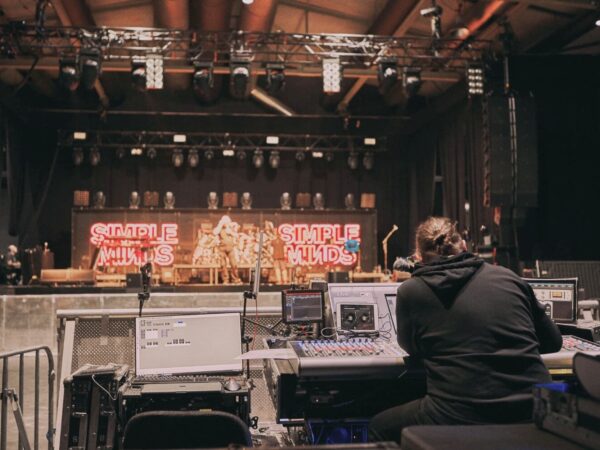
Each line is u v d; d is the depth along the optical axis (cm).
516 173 872
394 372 270
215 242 1273
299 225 1313
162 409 282
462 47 937
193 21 947
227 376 315
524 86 935
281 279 1251
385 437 246
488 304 234
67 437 292
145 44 1056
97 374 295
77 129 1329
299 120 1387
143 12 1065
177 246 1276
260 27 966
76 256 1260
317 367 265
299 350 283
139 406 283
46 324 805
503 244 932
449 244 254
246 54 920
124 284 1166
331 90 923
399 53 1066
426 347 239
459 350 230
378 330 324
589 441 128
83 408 294
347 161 1401
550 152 934
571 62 944
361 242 1324
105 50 982
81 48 886
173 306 784
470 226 1092
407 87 956
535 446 128
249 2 869
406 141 1414
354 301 328
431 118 1262
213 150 1370
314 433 308
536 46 962
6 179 1268
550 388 143
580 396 132
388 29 955
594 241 914
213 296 793
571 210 924
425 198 1316
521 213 884
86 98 1338
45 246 1245
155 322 324
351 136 1364
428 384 239
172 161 1341
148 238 1260
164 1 866
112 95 1302
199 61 923
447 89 1191
